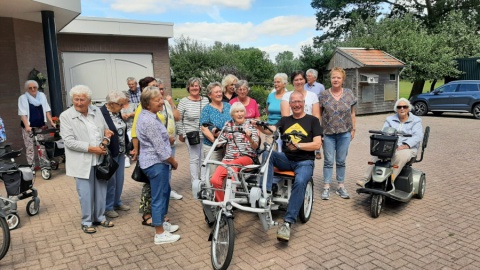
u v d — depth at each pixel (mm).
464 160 8195
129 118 7867
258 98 16969
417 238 4242
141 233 4539
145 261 3832
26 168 5078
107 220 4945
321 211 5188
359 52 18922
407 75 20172
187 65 22797
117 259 3883
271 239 4305
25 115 7402
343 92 5547
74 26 11469
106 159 4512
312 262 3744
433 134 12055
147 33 12742
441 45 20812
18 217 4762
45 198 5992
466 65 20422
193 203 5609
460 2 24531
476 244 4059
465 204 5324
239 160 4453
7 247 3818
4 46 8359
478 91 15695
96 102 12445
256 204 4023
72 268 3709
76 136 4387
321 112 5703
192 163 5645
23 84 8695
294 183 4191
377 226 4621
